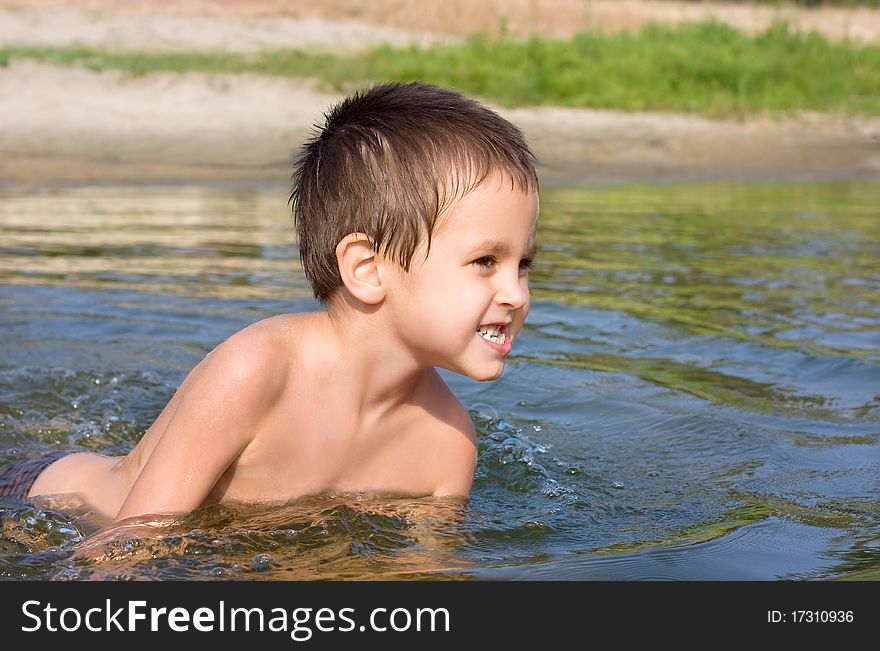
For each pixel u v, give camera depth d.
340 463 2.30
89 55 14.66
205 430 2.14
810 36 18.59
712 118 14.77
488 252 2.04
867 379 3.48
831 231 7.07
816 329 4.18
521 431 3.00
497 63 15.59
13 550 2.08
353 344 2.22
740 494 2.46
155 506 2.12
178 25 17.38
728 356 3.79
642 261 5.78
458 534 2.18
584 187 10.15
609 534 2.20
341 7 19.64
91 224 6.84
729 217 7.84
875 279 5.27
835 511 2.32
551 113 14.17
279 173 10.21
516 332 2.12
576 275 5.32
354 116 2.20
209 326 4.13
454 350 2.08
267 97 13.41
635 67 16.02
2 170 9.65
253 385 2.16
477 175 2.03
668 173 11.52
